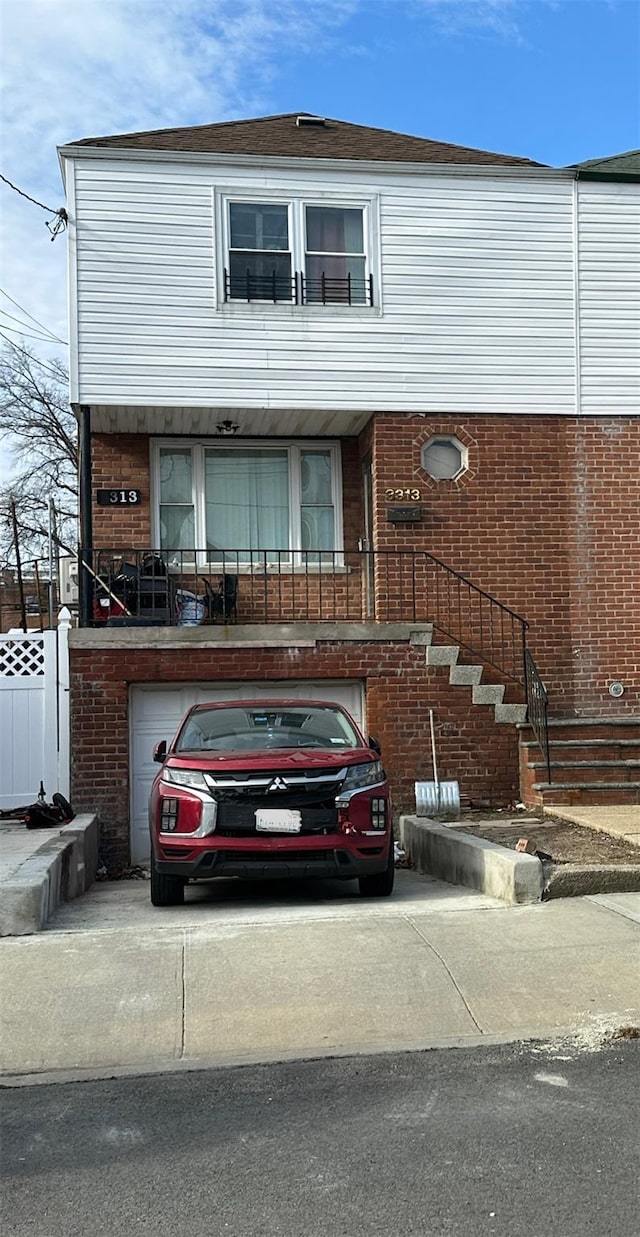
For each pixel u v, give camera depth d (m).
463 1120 4.24
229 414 12.84
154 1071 4.86
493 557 12.96
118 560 13.29
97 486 13.48
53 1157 4.01
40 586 25.05
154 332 12.44
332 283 12.91
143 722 11.84
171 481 13.77
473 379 13.05
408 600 12.72
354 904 7.95
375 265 12.95
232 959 6.21
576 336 13.31
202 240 12.60
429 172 13.07
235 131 13.95
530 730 12.15
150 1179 3.80
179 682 11.78
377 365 12.85
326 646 11.96
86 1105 4.50
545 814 11.10
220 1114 4.38
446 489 12.94
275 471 13.99
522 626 12.78
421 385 12.93
